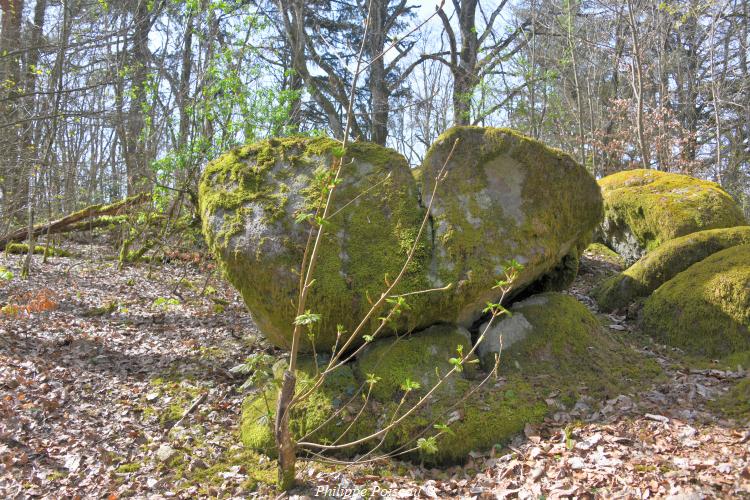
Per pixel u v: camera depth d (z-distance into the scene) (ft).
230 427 13.34
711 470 9.70
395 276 13.50
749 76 54.80
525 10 55.36
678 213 21.30
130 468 11.75
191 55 39.65
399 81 55.21
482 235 13.97
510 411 12.25
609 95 61.52
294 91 29.99
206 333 19.48
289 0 50.60
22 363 16.14
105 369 16.29
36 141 37.93
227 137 27.81
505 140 14.37
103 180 46.19
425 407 12.37
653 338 16.66
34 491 10.87
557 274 16.67
